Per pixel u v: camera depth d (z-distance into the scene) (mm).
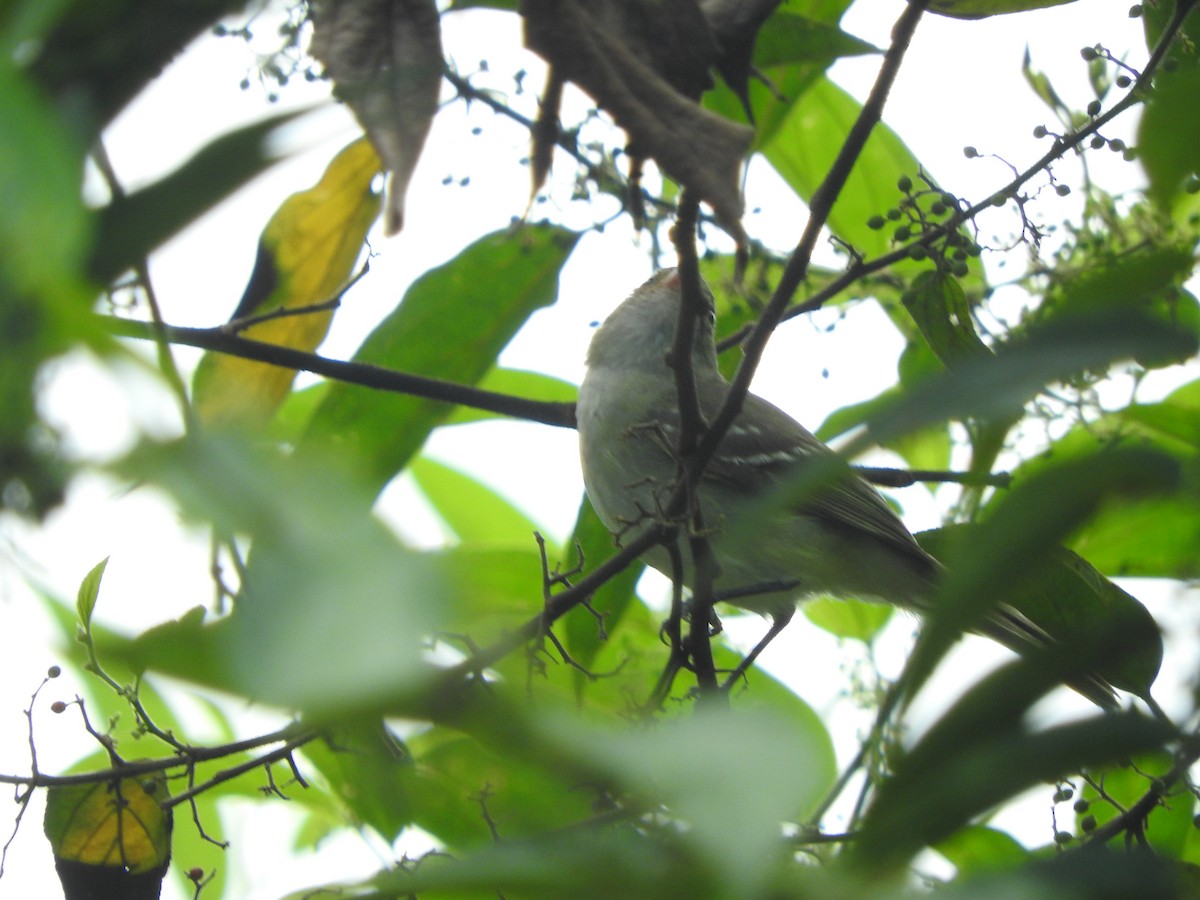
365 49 2719
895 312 6965
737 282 2605
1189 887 1711
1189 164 1820
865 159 7359
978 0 5156
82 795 4672
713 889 1370
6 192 1382
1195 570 2182
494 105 5340
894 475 5895
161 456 1364
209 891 6422
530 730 1355
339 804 5895
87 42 1896
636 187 2969
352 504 1316
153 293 2338
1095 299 1799
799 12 6344
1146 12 4898
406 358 6742
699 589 5383
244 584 1328
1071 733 1681
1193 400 5449
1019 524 1628
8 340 1396
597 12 2814
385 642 1160
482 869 1570
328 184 5770
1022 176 5152
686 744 1336
